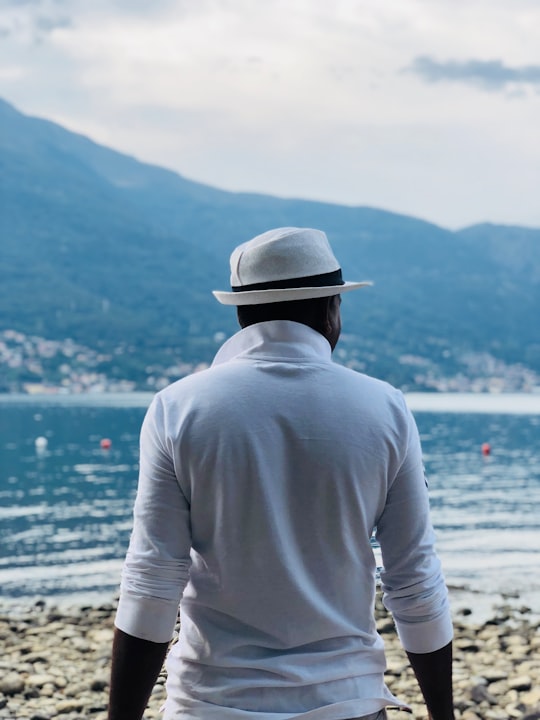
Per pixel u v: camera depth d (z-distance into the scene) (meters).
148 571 1.61
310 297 1.69
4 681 5.80
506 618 8.39
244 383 1.64
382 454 1.64
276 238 1.71
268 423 1.61
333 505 1.61
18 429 50.91
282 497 1.61
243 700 1.57
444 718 1.75
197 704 1.59
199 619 1.63
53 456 32.78
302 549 1.62
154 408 1.67
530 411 81.12
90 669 6.43
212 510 1.61
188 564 1.64
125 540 14.14
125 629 1.61
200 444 1.60
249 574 1.60
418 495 1.69
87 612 8.81
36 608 9.18
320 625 1.60
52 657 6.77
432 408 86.88
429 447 37.31
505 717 5.32
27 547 13.47
